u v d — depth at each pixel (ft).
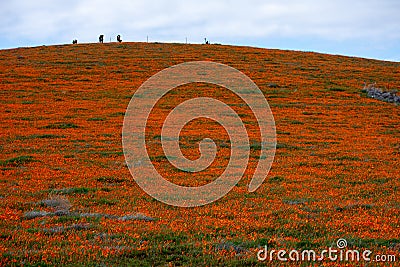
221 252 41.32
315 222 53.88
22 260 37.63
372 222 54.19
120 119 146.41
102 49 309.63
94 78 218.18
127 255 40.14
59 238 44.06
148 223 51.13
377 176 84.12
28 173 80.43
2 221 50.34
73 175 79.82
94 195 66.74
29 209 57.72
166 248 42.19
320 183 78.33
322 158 101.45
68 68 239.71
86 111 157.48
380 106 180.34
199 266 38.52
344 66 273.13
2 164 86.99
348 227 52.13
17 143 109.09
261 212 58.29
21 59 264.11
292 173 86.53
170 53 291.79
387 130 141.28
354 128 143.13
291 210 59.36
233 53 300.20
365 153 107.04
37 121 139.13
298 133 132.87
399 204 65.16
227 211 58.85
